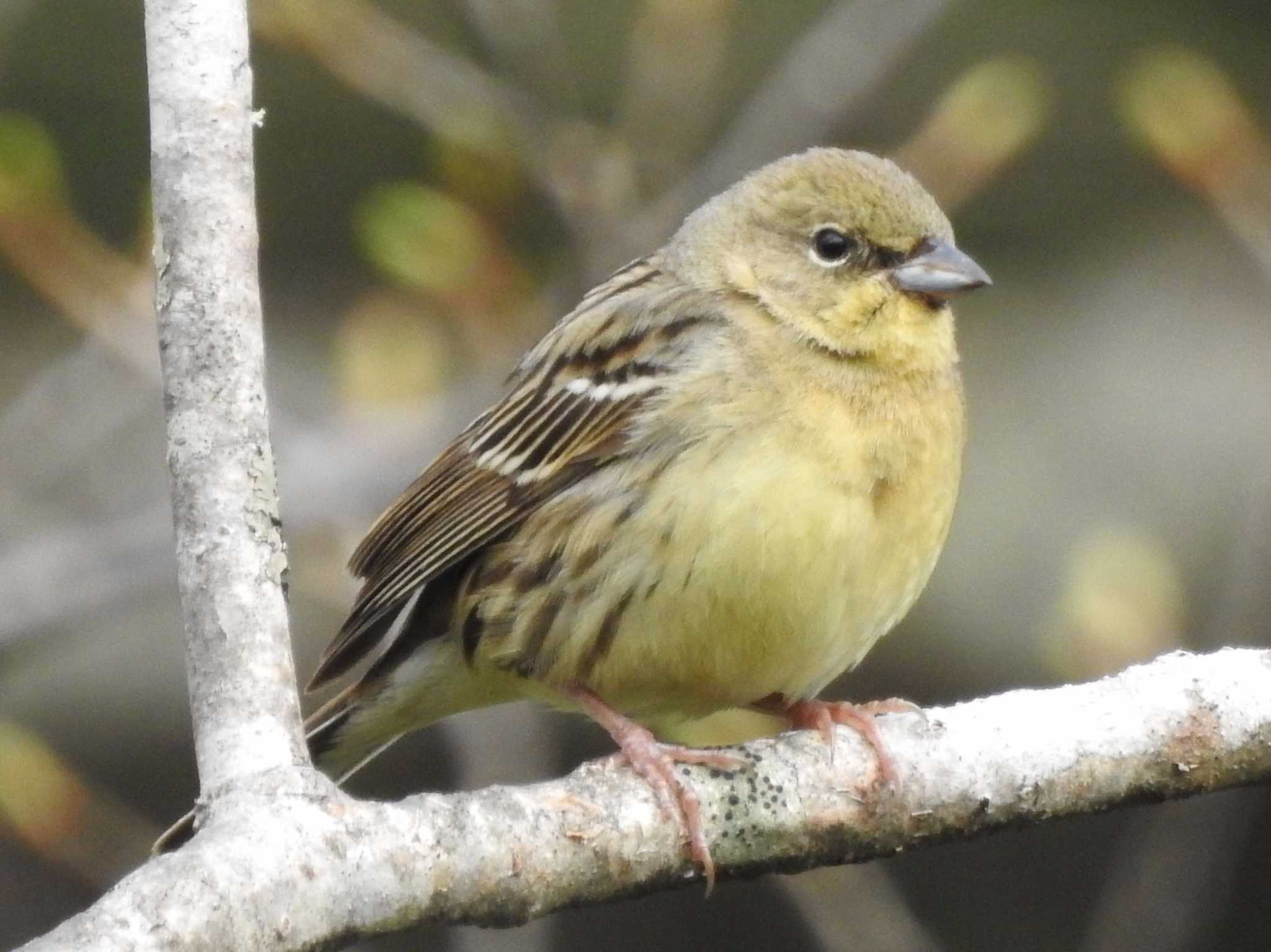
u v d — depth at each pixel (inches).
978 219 679.1
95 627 561.9
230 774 282.0
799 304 386.0
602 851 313.1
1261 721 337.7
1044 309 671.1
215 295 312.3
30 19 664.4
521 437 396.8
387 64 502.6
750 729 464.1
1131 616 474.0
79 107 672.4
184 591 299.0
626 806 318.0
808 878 513.7
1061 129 677.9
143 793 630.5
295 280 678.5
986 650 612.7
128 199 677.9
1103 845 665.6
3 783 474.0
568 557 383.9
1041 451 639.8
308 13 497.4
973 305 670.5
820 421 370.6
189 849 269.1
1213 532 616.7
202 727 288.0
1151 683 341.4
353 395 525.3
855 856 332.8
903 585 380.2
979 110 500.7
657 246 498.0
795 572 364.8
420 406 523.8
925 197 393.7
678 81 541.6
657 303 394.6
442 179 518.3
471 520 399.9
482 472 401.4
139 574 519.2
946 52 671.8
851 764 331.9
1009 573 619.5
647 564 370.9
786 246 390.9
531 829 304.2
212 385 308.8
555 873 306.2
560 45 615.8
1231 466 626.8
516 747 505.0
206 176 316.8
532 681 397.7
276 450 529.3
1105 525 599.2
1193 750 335.9
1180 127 509.4
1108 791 335.3
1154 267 673.6
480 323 500.7
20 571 515.8
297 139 672.4
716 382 374.3
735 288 393.1
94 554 519.5
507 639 394.6
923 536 379.2
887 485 372.5
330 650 413.7
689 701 391.5
